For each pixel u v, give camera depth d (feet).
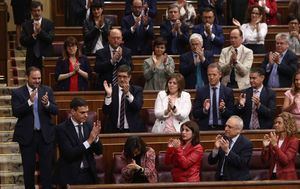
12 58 155.02
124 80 113.91
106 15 155.12
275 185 91.20
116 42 126.52
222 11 154.61
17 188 121.19
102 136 109.70
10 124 131.85
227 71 129.08
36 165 119.65
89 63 129.18
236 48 130.21
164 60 127.54
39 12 135.33
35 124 109.70
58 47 143.02
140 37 140.15
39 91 110.42
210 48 138.31
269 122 117.08
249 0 157.58
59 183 103.55
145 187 89.61
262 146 109.91
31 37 135.13
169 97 112.57
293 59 129.49
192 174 99.86
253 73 117.19
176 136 109.70
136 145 98.17
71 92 121.70
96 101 122.21
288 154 103.96
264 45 147.95
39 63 135.85
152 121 120.06
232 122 101.35
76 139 103.04
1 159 124.88
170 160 100.58
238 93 122.93
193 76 127.44
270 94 117.50
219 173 101.76
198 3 154.40
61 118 121.08
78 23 150.71
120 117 114.52
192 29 139.95
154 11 149.79
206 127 115.14
